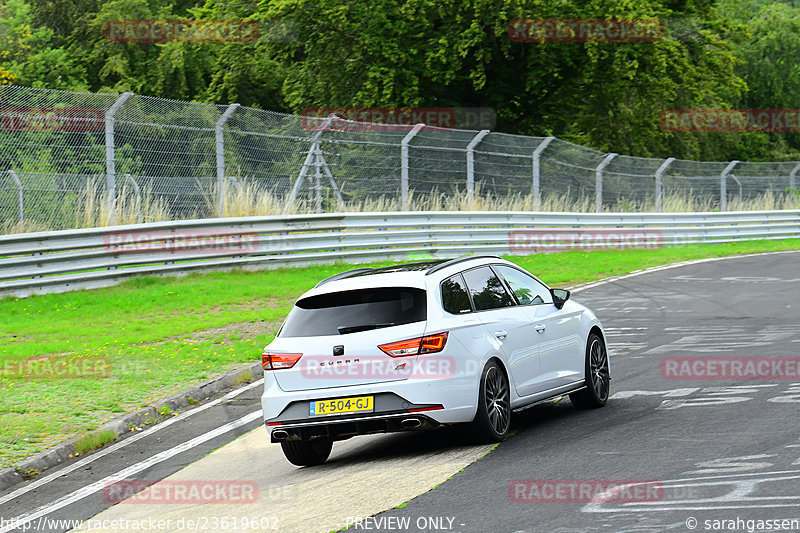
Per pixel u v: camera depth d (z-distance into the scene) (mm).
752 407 20125
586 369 21812
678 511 13141
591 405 21938
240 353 29969
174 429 22766
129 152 44969
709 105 118250
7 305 38844
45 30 96250
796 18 145625
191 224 45969
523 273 21828
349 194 54625
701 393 22188
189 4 111562
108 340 32656
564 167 66938
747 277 48969
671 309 38031
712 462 15734
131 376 27391
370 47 78188
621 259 58156
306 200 52469
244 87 97375
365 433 17906
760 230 76375
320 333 18297
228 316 37094
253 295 41906
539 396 20141
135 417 23359
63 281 41750
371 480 16672
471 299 19250
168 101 46656
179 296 40969
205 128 48219
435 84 84375
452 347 17938
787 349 27609
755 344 28844
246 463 19422
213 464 19500
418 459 17969
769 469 15031
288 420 18156
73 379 27047
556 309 21672
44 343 32250
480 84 79500
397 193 57031
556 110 93750
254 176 50219
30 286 40781
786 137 147375
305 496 16109
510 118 91375
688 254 61750
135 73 98375
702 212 72938
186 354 30203
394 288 18453
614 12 78375
